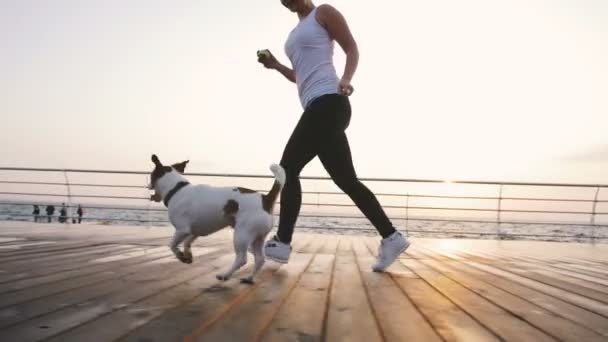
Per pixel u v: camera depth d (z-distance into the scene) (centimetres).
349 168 297
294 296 200
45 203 794
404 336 138
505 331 146
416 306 183
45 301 176
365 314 167
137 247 412
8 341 122
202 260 329
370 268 309
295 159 288
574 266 360
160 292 201
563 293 224
